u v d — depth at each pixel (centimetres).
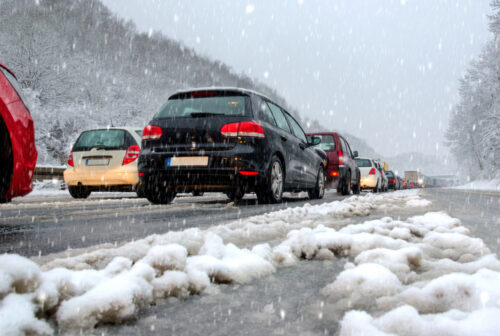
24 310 74
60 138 2989
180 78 8056
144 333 84
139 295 95
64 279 91
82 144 751
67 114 3234
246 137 475
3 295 76
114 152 723
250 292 115
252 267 133
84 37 5612
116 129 748
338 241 168
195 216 366
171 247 116
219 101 500
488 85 2738
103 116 3766
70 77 3731
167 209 452
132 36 7544
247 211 420
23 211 452
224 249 148
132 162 721
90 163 730
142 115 4341
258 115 503
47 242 221
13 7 3591
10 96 294
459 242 178
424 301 87
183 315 95
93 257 142
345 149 1038
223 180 480
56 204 574
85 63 4319
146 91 5306
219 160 471
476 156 3572
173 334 84
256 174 479
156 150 502
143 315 95
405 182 4669
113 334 82
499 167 2883
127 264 118
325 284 124
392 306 90
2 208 506
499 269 121
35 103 3025
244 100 498
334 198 796
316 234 177
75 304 84
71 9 5875
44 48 3522
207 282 115
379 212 381
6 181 290
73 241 224
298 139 637
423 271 133
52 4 5581
